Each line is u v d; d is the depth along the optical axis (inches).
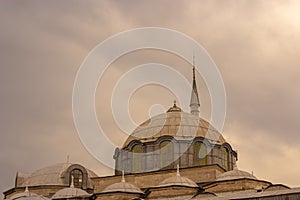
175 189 2613.2
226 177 2677.2
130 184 2743.6
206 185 2728.8
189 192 2603.3
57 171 3309.5
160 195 2623.0
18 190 3235.7
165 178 2888.8
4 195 3316.9
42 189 3198.8
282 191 1950.1
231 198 2014.0
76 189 2866.6
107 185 2970.0
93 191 3083.2
